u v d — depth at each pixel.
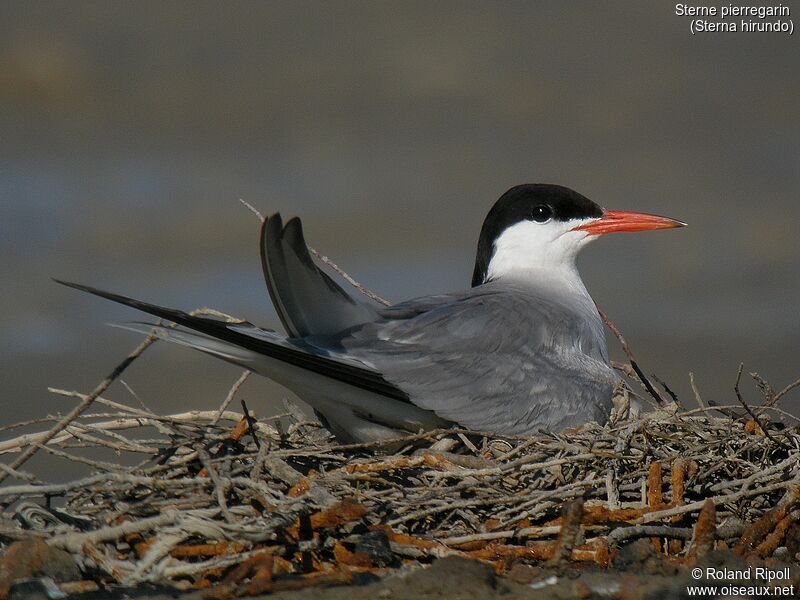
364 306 8.77
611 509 7.31
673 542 7.36
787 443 7.97
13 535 6.94
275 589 6.54
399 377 8.48
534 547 7.12
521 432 8.63
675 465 7.62
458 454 8.26
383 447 8.70
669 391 9.38
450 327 8.83
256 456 7.61
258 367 8.33
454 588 6.64
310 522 6.96
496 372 8.71
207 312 8.59
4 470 7.19
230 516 6.89
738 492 7.48
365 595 6.57
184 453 8.26
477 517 7.40
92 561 6.76
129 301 7.77
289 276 8.21
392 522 7.27
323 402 8.53
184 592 6.70
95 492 7.39
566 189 10.80
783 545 7.43
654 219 10.68
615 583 6.77
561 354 9.06
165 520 6.83
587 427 8.27
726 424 8.48
